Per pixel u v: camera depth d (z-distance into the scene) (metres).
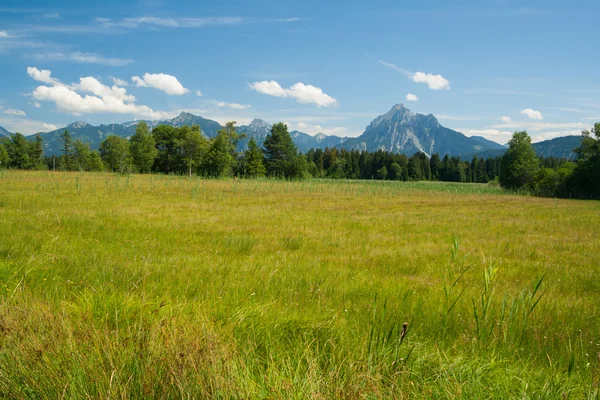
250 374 2.48
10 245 7.15
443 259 9.11
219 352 2.59
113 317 3.39
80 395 2.17
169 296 4.38
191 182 42.53
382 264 8.43
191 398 2.19
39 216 12.47
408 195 40.69
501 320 3.90
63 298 3.89
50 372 2.35
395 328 3.98
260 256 8.54
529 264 9.02
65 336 2.75
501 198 42.41
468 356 3.36
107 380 2.28
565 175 52.97
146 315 3.43
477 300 5.51
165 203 20.45
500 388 2.62
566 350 3.82
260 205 22.34
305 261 8.17
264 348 3.12
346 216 18.89
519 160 62.66
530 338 4.11
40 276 4.99
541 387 2.66
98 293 4.00
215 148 69.44
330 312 4.32
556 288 6.95
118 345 2.64
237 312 3.69
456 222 17.92
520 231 15.46
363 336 3.48
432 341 3.79
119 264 6.35
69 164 96.31
